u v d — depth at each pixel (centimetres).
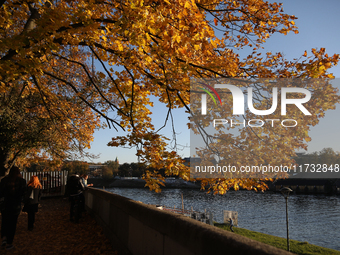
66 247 601
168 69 623
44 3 694
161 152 596
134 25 459
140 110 710
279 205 6650
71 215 916
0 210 598
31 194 782
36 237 704
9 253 562
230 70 618
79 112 1312
